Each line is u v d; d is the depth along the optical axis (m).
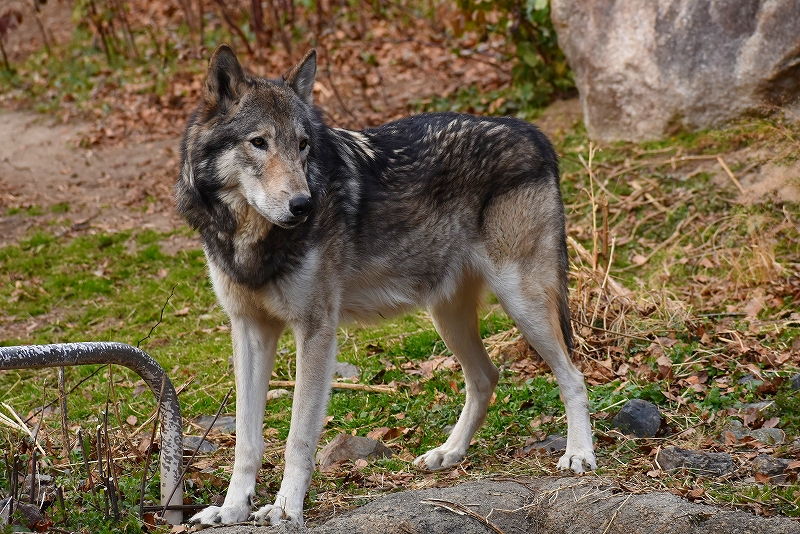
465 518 4.91
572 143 11.70
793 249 8.93
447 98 13.66
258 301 5.34
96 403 7.50
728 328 7.65
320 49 15.86
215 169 5.24
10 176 13.45
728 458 5.41
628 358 7.46
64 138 14.83
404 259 5.88
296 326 5.36
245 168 5.14
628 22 11.28
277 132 5.11
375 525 4.76
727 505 4.80
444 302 6.20
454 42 15.37
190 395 7.66
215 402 7.48
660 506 4.77
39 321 9.57
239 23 17.78
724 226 9.38
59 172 13.55
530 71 12.86
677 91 10.86
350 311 5.91
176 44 17.38
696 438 5.96
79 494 5.16
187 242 11.18
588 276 8.30
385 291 5.91
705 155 10.46
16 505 4.72
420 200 5.84
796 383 6.47
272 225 5.14
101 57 17.98
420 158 5.90
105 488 5.11
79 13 17.81
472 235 6.06
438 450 6.07
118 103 15.80
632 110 11.30
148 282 10.25
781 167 9.64
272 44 16.84
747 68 10.38
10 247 11.10
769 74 10.24
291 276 5.23
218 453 6.37
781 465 5.30
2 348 4.29
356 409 7.18
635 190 10.30
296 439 5.11
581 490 5.13
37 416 7.12
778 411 6.07
